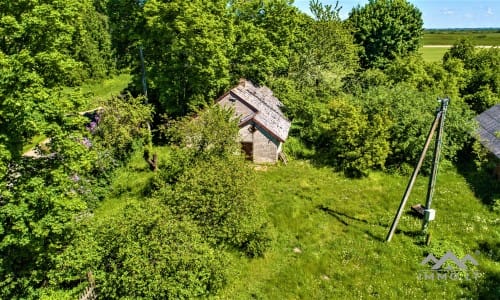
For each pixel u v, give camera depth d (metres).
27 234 12.70
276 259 17.20
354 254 17.48
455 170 26.94
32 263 13.99
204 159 19.34
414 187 24.53
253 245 17.16
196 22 27.45
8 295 13.34
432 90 34.69
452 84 35.84
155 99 33.88
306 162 28.47
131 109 24.58
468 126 27.22
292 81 37.19
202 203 16.30
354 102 30.17
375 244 18.31
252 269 16.44
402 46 54.31
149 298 13.06
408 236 18.97
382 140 26.19
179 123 21.22
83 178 21.00
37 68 13.87
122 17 29.52
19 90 12.54
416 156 26.50
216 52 29.36
